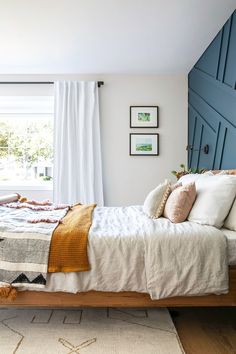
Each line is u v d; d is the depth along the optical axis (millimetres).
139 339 1613
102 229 1790
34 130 4047
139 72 3807
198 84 3455
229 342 1608
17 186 3906
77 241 1623
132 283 1591
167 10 2465
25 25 2682
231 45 2535
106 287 1600
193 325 1793
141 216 2232
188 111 3873
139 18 2582
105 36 2891
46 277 1586
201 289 1571
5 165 4043
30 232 1673
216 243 1608
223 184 1878
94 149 3791
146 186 3891
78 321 1807
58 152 3756
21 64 3531
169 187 2250
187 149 3789
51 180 4035
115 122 3877
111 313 1910
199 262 1578
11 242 1631
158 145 3887
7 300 1639
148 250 1595
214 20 2629
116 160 3883
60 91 3775
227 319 1866
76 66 3607
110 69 3705
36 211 2475
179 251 1594
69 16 2543
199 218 1868
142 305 1647
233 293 1644
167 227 1767
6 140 4039
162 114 3896
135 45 3086
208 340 1628
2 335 1654
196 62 3518
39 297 1642
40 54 3268
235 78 2457
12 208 2510
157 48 3158
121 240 1618
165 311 1949
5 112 3979
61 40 2965
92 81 3801
